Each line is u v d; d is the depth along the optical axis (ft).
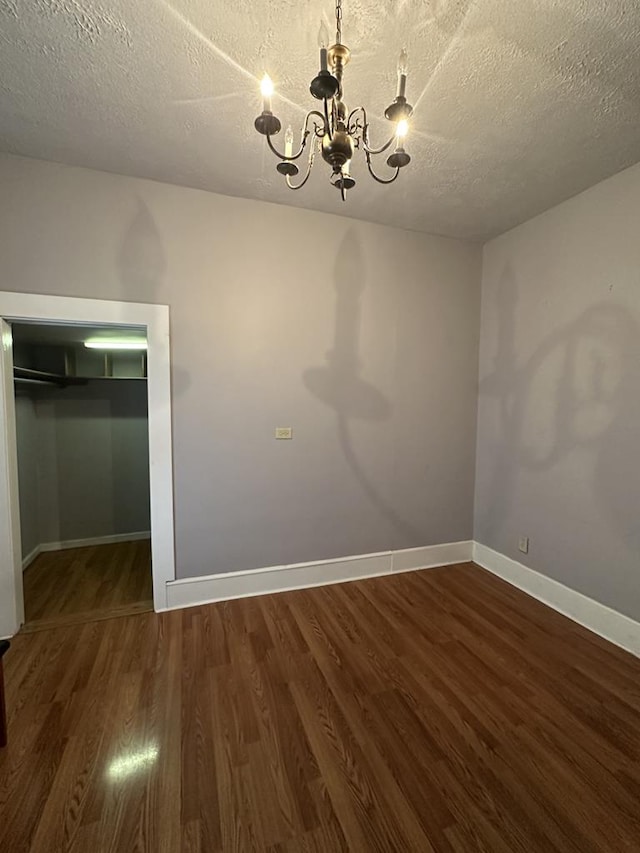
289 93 5.23
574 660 6.59
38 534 11.35
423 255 9.63
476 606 8.32
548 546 8.48
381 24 4.21
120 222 7.36
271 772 4.52
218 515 8.37
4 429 7.02
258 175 7.29
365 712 5.42
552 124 5.76
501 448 9.77
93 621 7.66
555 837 3.89
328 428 9.07
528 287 8.91
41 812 4.07
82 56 4.66
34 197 6.88
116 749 4.81
